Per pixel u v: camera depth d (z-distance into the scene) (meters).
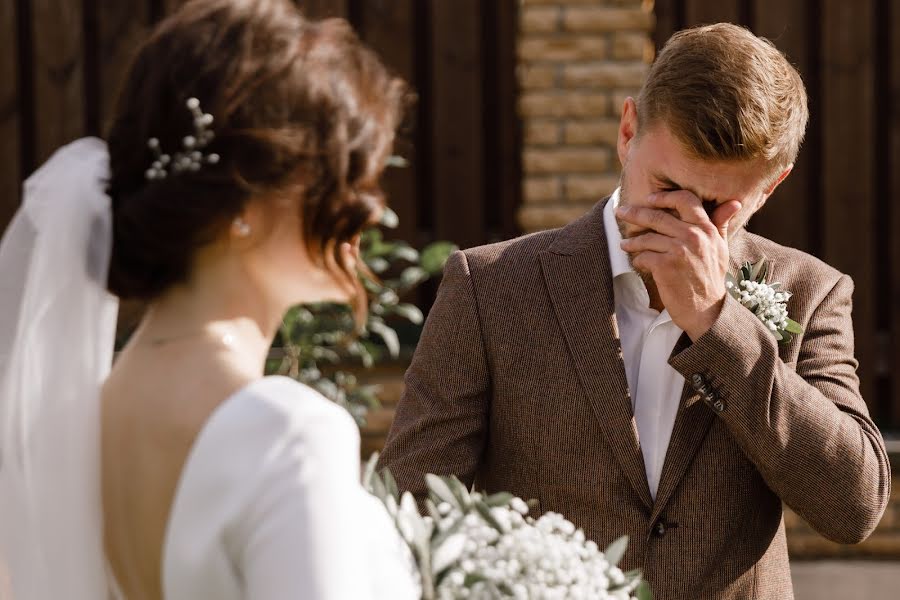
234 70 1.38
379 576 1.42
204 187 1.36
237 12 1.43
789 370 2.31
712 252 2.23
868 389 5.61
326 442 1.32
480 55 5.54
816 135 5.67
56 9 5.41
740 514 2.38
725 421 2.28
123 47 5.48
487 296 2.48
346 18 5.48
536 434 2.40
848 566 5.31
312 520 1.27
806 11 5.59
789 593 2.48
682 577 2.34
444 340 2.48
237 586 1.30
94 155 1.54
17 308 1.54
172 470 1.35
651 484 2.40
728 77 2.18
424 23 5.62
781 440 2.26
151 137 1.39
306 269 1.44
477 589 1.64
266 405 1.33
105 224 1.46
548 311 2.44
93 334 1.49
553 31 5.27
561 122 5.29
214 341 1.41
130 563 1.41
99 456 1.44
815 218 5.74
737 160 2.18
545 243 2.55
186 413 1.36
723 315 2.25
